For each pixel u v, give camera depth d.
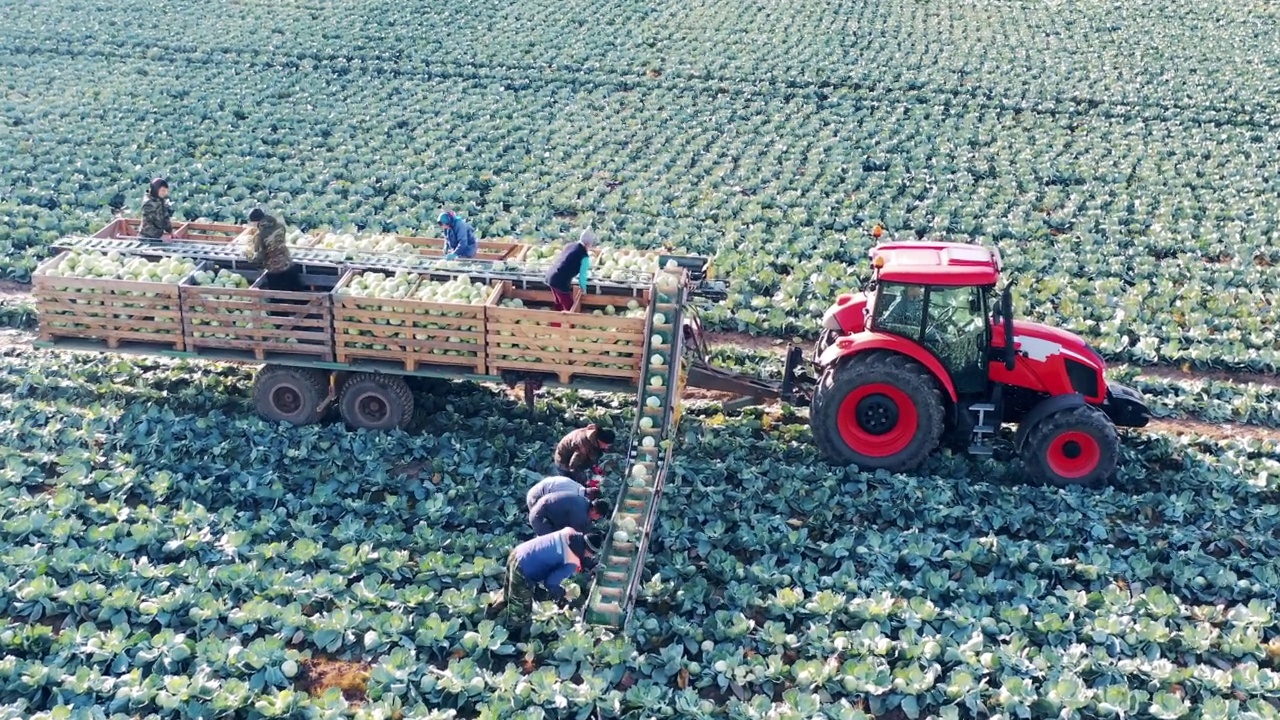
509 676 12.35
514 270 17.03
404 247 18.38
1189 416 18.33
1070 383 15.76
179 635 12.77
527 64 34.81
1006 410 16.22
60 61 33.75
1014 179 27.39
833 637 13.08
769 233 24.39
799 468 16.02
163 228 18.25
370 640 12.88
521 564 12.86
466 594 13.49
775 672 12.60
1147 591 13.73
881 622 13.38
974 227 24.75
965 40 38.22
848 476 15.91
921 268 15.14
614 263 17.36
